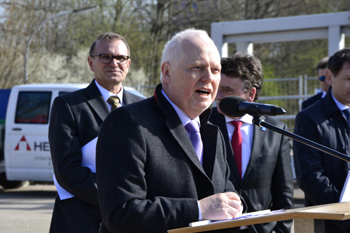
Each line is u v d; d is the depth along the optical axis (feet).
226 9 78.48
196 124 8.02
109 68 12.59
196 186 7.59
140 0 78.95
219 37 37.11
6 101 35.78
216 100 10.93
